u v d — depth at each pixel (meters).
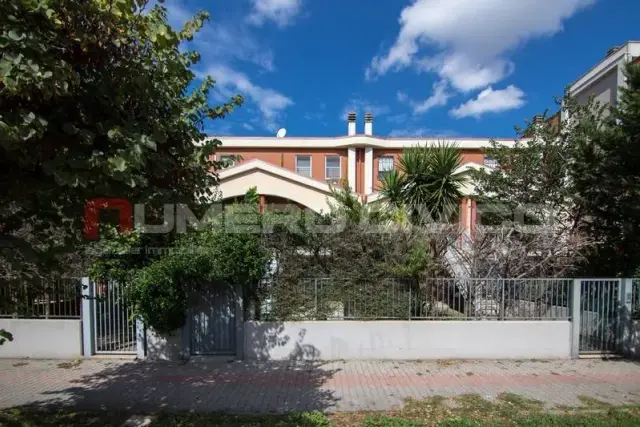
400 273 6.56
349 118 18.81
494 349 6.58
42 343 6.78
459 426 4.15
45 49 2.08
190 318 6.72
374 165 18.42
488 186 8.59
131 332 6.92
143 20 2.65
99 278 6.80
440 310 6.79
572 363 6.40
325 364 6.35
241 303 6.64
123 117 2.81
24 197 2.46
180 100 3.87
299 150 18.58
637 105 6.77
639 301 6.81
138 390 5.36
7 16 2.03
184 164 3.67
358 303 6.75
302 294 6.75
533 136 8.55
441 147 8.81
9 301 2.90
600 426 4.12
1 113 2.10
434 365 6.29
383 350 6.57
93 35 2.38
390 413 4.58
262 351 6.61
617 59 12.34
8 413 4.67
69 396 5.19
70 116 2.54
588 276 7.91
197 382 5.62
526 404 4.80
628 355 6.71
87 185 2.46
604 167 7.39
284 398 5.05
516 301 6.80
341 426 4.25
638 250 7.62
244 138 18.38
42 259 2.57
